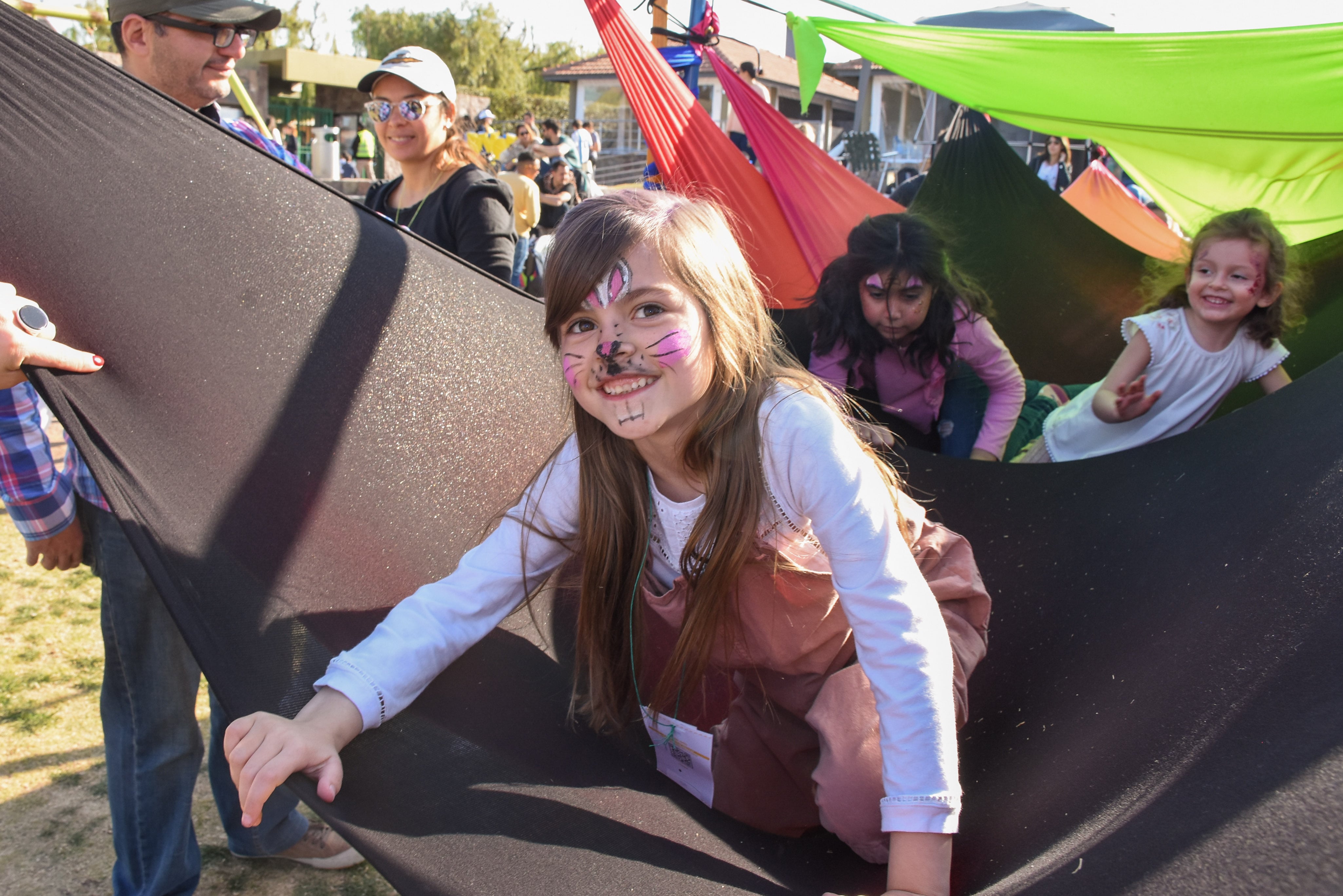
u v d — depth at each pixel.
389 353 1.78
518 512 1.52
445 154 2.67
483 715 1.42
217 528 1.38
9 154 1.43
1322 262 2.88
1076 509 2.14
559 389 1.98
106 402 1.37
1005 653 1.90
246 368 1.57
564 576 1.79
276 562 1.42
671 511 1.45
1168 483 2.02
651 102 3.00
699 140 3.07
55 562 1.74
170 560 1.29
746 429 1.32
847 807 1.32
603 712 1.56
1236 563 1.65
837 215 3.23
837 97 22.06
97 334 1.41
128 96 1.60
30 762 2.36
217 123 1.88
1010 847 1.26
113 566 1.68
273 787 1.12
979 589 1.61
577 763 1.44
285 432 1.56
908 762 1.19
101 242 1.47
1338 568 1.45
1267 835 0.96
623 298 1.25
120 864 1.83
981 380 2.88
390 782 1.20
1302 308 2.90
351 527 1.56
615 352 1.25
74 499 1.70
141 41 2.05
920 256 2.66
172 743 1.79
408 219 2.68
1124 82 2.78
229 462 1.46
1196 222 3.63
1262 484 1.80
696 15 3.37
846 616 1.34
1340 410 1.83
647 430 1.27
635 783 1.47
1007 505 2.26
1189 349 2.70
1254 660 1.36
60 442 4.44
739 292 1.34
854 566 1.26
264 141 2.23
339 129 17.69
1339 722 1.10
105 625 1.72
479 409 1.85
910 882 1.15
